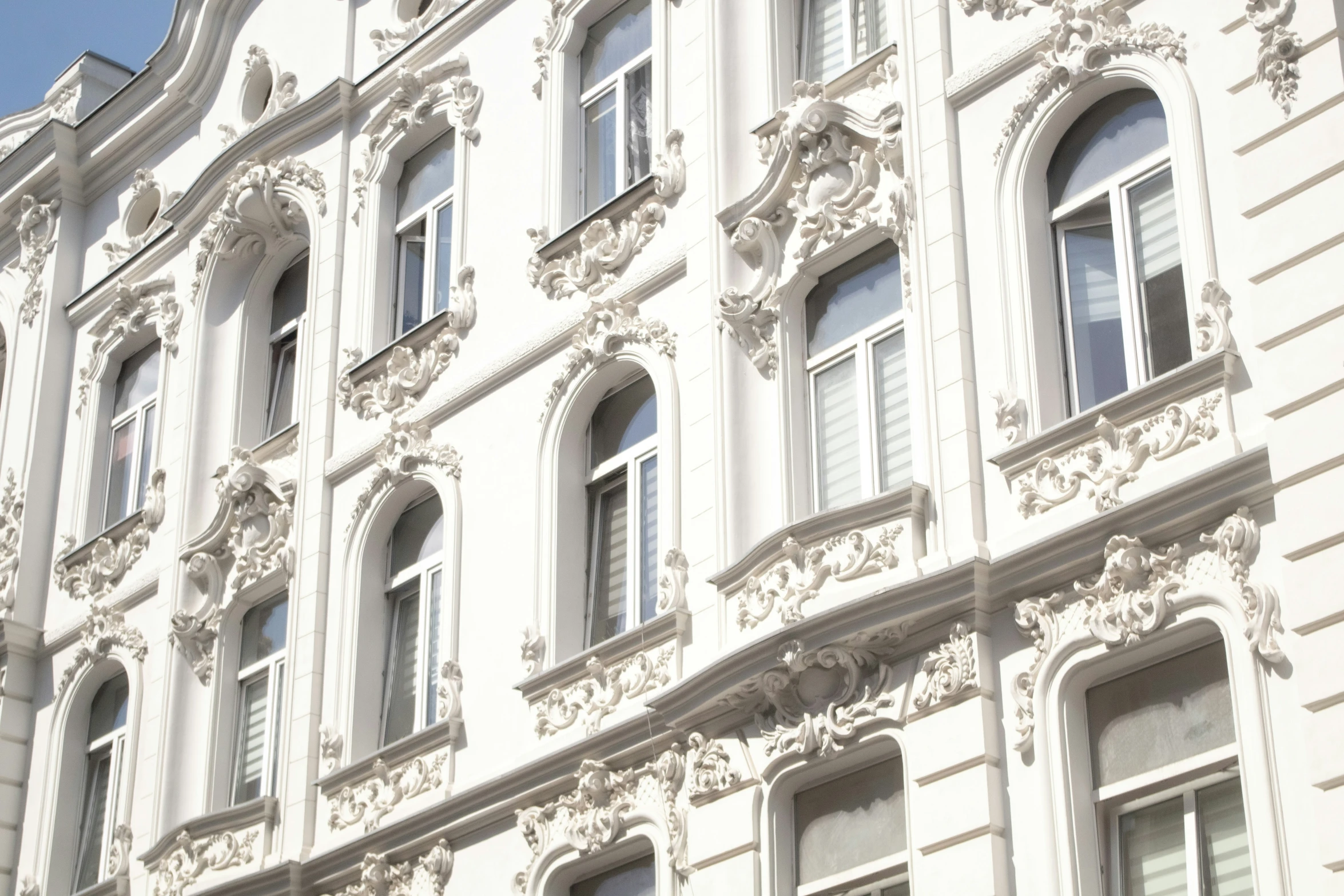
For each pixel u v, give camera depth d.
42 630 25.42
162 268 26.02
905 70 16.52
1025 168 15.38
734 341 17.16
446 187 21.88
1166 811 13.17
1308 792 12.12
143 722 23.08
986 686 14.02
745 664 15.17
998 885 13.41
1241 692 12.63
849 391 16.56
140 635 23.67
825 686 14.95
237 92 25.53
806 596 15.26
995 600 14.23
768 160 17.59
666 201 18.67
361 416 21.38
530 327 19.67
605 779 16.75
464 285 20.62
